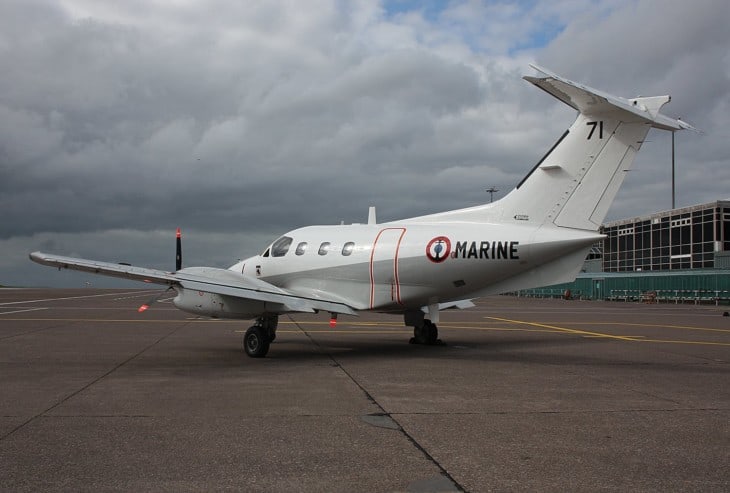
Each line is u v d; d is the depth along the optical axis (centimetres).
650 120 1188
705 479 505
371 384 959
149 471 521
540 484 492
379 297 1403
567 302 5409
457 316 2998
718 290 4641
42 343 1556
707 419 721
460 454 573
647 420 715
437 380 1001
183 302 1358
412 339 1617
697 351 1456
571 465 541
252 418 718
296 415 736
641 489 481
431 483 494
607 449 592
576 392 894
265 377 1030
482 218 1351
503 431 660
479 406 791
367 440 622
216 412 750
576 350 1470
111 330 1950
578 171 1254
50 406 784
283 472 520
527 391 900
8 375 1048
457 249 1305
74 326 2098
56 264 1198
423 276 1341
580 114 1256
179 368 1141
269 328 1360
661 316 3022
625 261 6369
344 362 1234
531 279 1297
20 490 475
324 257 1480
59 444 603
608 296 6016
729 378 1035
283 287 1561
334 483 493
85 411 754
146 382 975
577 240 1230
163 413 744
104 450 582
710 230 5094
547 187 1280
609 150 1232
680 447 599
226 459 556
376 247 1406
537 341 1703
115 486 484
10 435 637
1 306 3466
